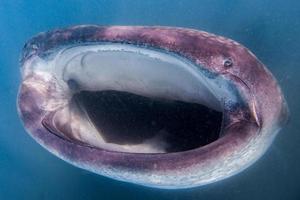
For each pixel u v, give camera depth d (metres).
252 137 1.37
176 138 1.76
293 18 4.79
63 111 1.87
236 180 4.02
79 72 1.87
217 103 1.60
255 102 1.41
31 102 1.78
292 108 4.04
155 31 1.37
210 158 1.27
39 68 1.85
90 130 1.91
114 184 4.54
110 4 5.78
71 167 5.02
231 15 5.05
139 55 1.62
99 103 1.95
